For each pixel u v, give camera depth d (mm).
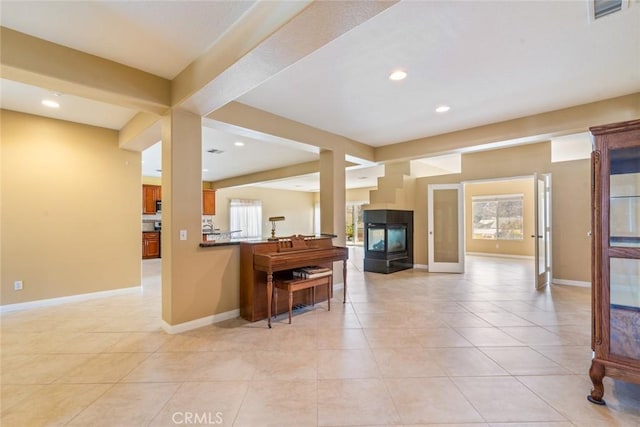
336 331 3111
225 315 3484
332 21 1805
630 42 2432
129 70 2828
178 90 2975
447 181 6574
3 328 3215
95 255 4477
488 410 1829
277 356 2547
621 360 1845
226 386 2098
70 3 1979
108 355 2576
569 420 1736
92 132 4473
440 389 2053
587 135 4117
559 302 4145
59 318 3541
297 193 13367
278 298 3695
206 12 2102
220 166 7539
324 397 1967
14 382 2156
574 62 2744
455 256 6484
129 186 4816
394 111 3936
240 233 11195
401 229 6730
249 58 2195
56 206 4160
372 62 2727
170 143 3105
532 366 2365
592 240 1980
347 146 5145
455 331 3098
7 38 2240
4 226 3787
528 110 3906
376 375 2236
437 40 2395
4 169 3797
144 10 2064
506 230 8961
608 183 1928
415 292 4758
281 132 4105
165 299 3178
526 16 2117
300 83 3141
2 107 3762
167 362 2447
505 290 4867
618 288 1886
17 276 3863
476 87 3246
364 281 5594
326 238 4395
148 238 8867
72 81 2518
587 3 1988
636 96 3404
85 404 1902
